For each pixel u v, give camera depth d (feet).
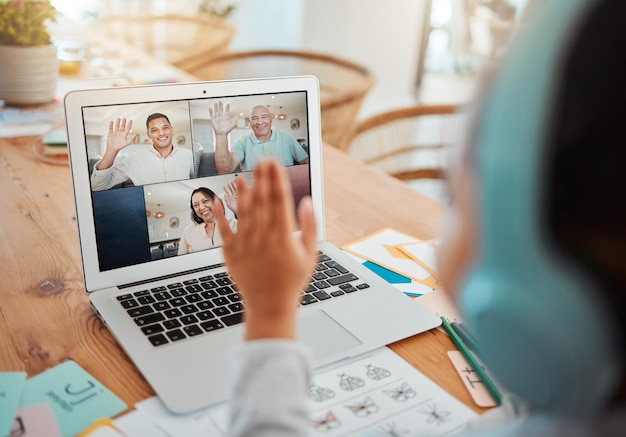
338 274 2.80
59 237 3.14
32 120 4.61
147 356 2.20
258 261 1.62
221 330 2.35
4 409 1.97
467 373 2.26
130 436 1.90
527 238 1.03
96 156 2.50
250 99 2.78
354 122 6.54
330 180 3.97
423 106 5.64
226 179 2.76
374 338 2.39
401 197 3.80
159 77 5.81
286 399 1.50
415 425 2.01
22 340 2.33
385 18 11.93
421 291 2.80
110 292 2.54
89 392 2.07
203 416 1.99
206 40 9.43
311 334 2.39
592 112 0.95
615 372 1.08
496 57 1.12
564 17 0.97
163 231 2.65
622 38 0.93
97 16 9.47
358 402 2.10
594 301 1.03
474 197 1.15
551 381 1.13
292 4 11.05
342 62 7.74
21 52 4.65
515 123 1.01
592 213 0.98
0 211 3.35
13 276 2.76
